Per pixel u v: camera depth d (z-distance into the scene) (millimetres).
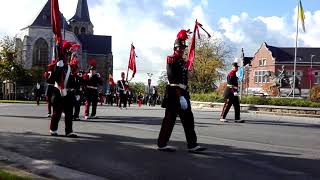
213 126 16266
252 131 14789
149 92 66250
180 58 9734
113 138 11742
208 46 76062
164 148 9734
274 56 101812
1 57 79750
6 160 8352
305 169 8055
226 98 18484
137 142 11016
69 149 9773
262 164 8430
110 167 8008
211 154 9461
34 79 82250
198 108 34500
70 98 11828
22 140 10984
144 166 8117
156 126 15352
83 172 7605
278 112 27797
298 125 18172
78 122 16828
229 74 18484
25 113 21578
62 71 11727
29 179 6426
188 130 9641
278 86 57062
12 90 82438
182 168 7992
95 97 18891
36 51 96125
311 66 99875
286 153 9828
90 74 18781
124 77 33375
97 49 128125
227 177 7336
